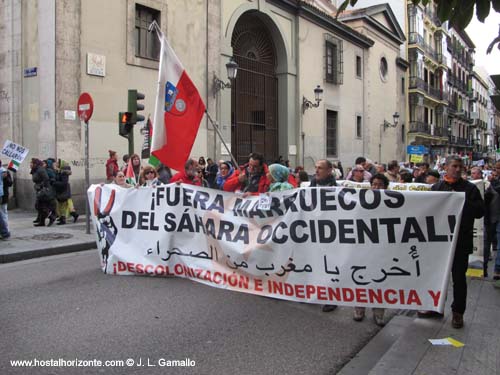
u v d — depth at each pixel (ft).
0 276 22.76
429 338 14.44
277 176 20.42
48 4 43.37
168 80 23.71
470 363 12.51
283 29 74.43
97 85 45.93
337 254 16.34
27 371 12.27
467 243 15.44
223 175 29.86
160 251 21.15
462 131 204.95
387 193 15.65
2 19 47.91
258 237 18.10
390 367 12.31
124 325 15.74
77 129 44.65
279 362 13.12
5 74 47.83
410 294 15.40
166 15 52.26
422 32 138.72
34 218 41.47
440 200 15.05
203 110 25.20
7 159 47.44
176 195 20.66
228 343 14.39
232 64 57.00
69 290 19.90
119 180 27.07
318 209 16.67
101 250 22.67
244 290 18.42
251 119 70.44
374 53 104.99
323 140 84.48
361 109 99.04
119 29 47.70
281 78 75.66
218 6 59.67
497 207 22.31
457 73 189.57
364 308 16.84
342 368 12.88
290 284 17.26
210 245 19.54
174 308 17.52
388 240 15.62
